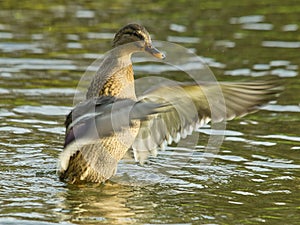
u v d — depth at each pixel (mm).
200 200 10883
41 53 18500
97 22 21375
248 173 12016
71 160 11328
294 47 19250
